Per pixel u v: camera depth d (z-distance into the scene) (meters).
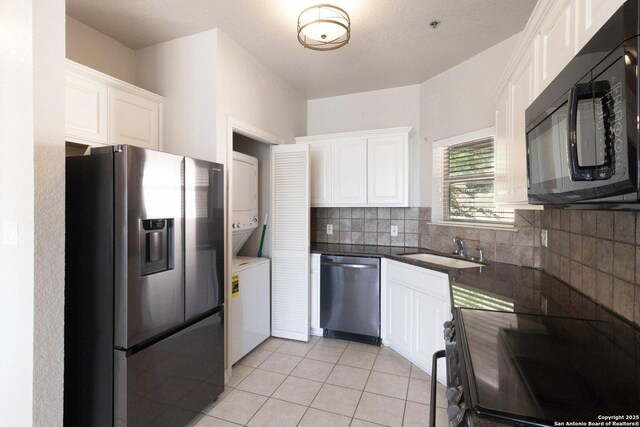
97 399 1.58
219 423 1.91
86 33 2.27
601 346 1.02
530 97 1.52
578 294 1.62
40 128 1.39
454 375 0.98
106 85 2.04
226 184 2.43
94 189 1.57
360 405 2.07
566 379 0.83
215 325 2.11
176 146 2.43
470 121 2.76
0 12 1.43
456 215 3.01
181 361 1.84
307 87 3.50
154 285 1.65
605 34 0.70
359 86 3.47
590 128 0.76
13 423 1.41
